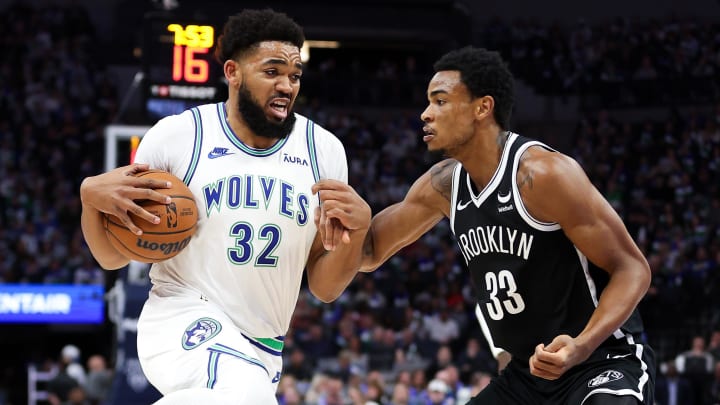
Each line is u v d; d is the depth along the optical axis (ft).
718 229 62.80
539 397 13.42
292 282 13.75
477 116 13.05
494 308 13.51
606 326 12.09
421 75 77.46
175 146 13.35
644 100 78.95
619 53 81.51
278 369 14.12
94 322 55.72
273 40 13.25
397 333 50.11
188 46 37.65
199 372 12.26
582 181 12.52
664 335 51.44
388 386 42.63
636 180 69.56
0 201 63.67
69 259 58.44
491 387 14.08
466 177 13.57
